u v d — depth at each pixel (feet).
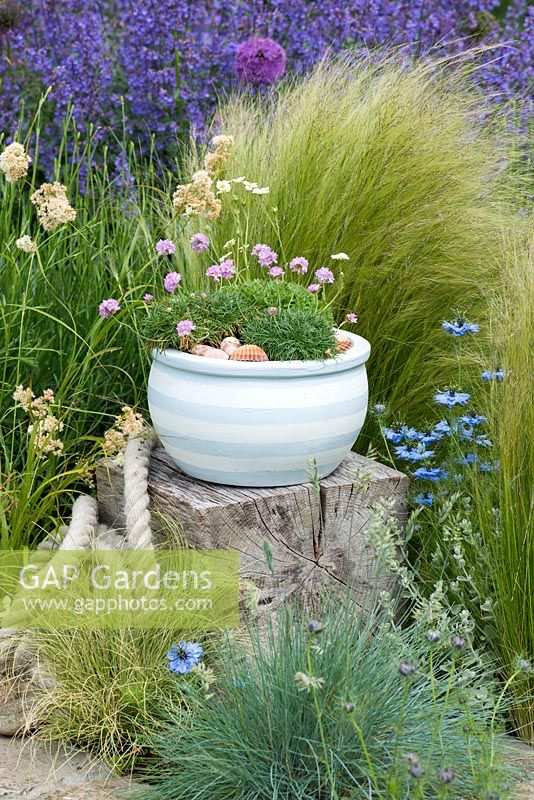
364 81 13.93
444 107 13.10
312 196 12.63
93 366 12.32
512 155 13.48
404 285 12.41
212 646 9.23
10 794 8.27
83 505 11.42
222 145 11.29
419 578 10.25
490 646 10.03
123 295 11.52
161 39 17.42
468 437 10.88
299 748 8.03
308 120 13.06
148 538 9.81
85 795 8.30
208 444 9.75
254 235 12.71
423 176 12.46
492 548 9.78
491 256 12.36
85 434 12.69
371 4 17.43
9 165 10.41
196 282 12.94
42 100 13.51
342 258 10.91
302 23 17.84
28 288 12.51
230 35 17.71
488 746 8.32
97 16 17.57
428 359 12.62
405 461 11.86
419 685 8.83
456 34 17.85
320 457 9.87
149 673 9.11
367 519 10.34
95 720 9.00
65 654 9.27
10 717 9.27
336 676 8.13
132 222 14.52
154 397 10.15
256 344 9.98
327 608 9.02
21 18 17.83
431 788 7.91
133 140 17.58
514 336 9.71
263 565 9.89
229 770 8.05
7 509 10.87
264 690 8.16
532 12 17.87
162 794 8.14
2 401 11.99
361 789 7.65
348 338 10.68
